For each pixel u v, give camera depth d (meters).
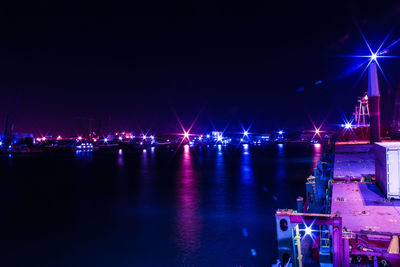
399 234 7.84
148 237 25.14
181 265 19.81
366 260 7.29
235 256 20.89
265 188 47.47
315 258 11.97
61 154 183.12
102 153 188.75
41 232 27.61
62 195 47.19
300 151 159.25
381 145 12.55
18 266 20.50
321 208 19.89
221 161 106.50
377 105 24.30
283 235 7.50
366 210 10.67
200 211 33.28
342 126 35.84
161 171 78.62
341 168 18.66
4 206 39.47
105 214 33.72
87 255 21.97
